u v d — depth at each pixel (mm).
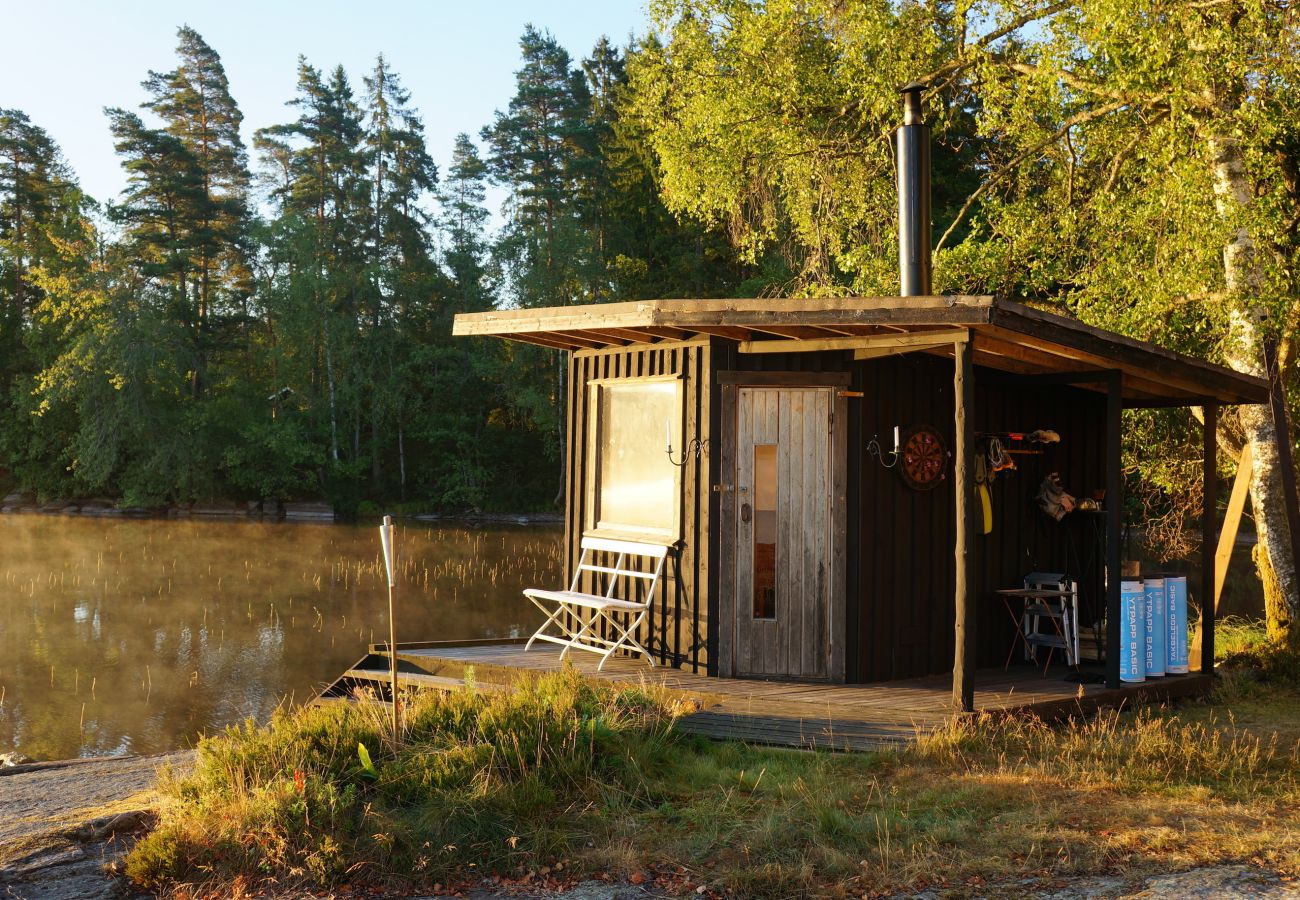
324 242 45188
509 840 5160
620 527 9742
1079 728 7645
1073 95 12547
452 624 17500
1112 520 8617
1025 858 4953
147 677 13914
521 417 45344
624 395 9789
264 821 5059
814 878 4793
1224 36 9984
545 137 49031
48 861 4992
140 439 40375
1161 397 10445
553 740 6082
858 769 6426
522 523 40469
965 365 7332
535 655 9648
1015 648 9984
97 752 10570
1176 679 9156
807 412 8773
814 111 16031
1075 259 13531
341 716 6266
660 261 40375
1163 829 5242
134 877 4785
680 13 16312
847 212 16453
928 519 9227
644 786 5938
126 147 46219
